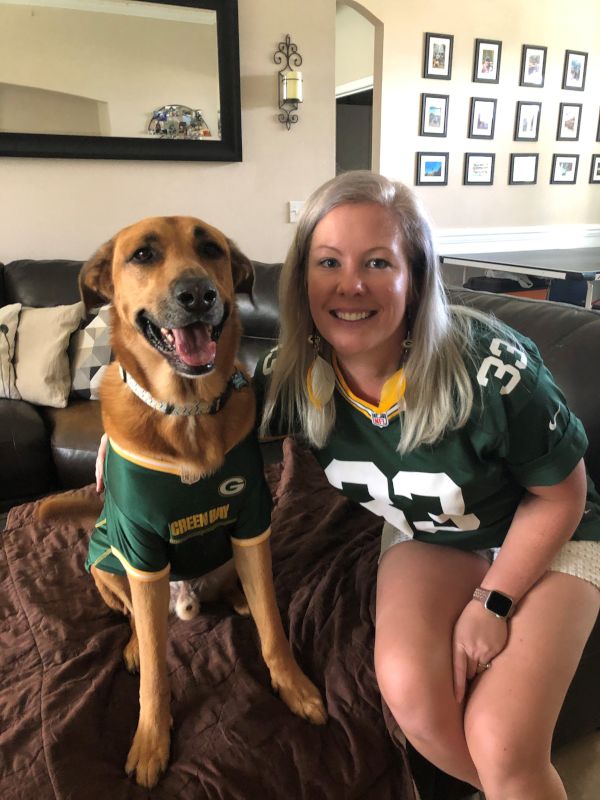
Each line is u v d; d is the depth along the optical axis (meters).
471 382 0.94
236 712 1.06
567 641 0.92
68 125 2.74
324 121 3.17
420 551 1.15
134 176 2.90
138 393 1.03
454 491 1.01
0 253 2.81
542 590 0.98
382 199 0.92
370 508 1.17
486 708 0.88
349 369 1.02
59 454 2.11
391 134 4.15
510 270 3.39
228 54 2.85
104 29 2.67
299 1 2.95
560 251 4.56
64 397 2.31
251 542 1.12
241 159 3.03
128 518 1.03
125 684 1.16
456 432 0.96
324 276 0.93
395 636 1.00
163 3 2.70
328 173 3.26
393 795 1.01
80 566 1.51
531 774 0.84
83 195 2.85
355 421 1.05
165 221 1.14
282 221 3.23
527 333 1.38
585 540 1.04
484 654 0.94
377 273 0.90
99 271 1.21
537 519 0.99
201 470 1.02
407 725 0.93
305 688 1.09
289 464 1.90
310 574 1.41
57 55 2.64
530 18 4.34
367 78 4.72
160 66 2.79
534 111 4.57
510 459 0.98
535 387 0.95
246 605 1.34
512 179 4.65
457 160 4.43
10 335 2.38
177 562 1.14
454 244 4.57
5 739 1.00
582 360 1.23
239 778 0.95
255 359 2.51
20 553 1.57
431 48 4.07
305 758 0.99
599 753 1.24
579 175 4.96
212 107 2.91
